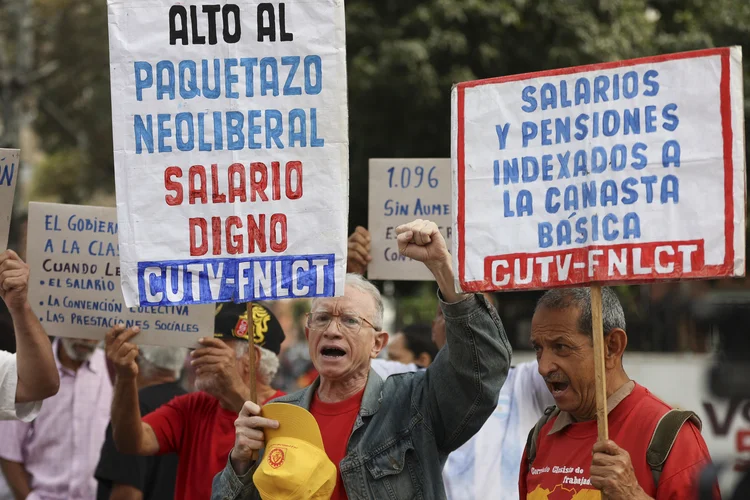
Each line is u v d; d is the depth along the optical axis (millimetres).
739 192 3689
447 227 6645
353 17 14930
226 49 4293
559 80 3980
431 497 4332
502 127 4055
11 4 22406
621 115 3875
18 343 4840
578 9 14977
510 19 14500
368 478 4328
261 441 4273
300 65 4270
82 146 28188
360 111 14961
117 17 4301
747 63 15289
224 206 4285
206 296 4273
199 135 4293
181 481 5758
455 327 4273
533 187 4000
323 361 4523
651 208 3803
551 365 4156
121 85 4301
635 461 3951
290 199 4270
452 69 14820
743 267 3672
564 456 4195
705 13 16047
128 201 4293
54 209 6145
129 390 5633
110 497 6141
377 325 4656
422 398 4488
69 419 7102
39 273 6109
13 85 21812
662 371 7570
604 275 3846
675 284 10375
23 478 7035
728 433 3824
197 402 5910
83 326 6066
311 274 4254
